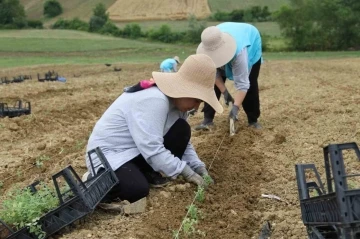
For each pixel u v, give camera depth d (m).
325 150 4.57
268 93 15.37
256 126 9.83
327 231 4.53
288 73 22.77
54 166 8.02
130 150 6.07
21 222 5.23
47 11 80.94
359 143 8.50
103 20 72.56
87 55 48.75
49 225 5.27
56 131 10.77
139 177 5.96
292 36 57.12
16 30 73.56
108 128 6.08
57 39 62.41
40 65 32.28
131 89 6.11
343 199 3.90
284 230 5.41
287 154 8.13
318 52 52.12
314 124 10.10
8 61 38.28
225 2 74.69
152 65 31.02
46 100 14.70
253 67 9.18
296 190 6.54
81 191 5.30
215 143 8.82
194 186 6.46
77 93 16.44
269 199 6.32
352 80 17.89
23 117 11.79
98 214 5.84
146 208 5.90
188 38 62.78
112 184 5.88
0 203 6.52
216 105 5.99
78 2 81.56
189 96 5.89
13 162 8.42
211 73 5.95
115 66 30.50
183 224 5.36
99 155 5.87
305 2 56.41
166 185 6.42
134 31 66.62
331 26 56.41
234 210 5.95
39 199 5.45
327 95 13.74
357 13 56.12
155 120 5.91
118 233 5.35
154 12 75.12
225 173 7.17
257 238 5.34
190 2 75.81
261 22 70.06
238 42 8.52
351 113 10.98
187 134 6.31
